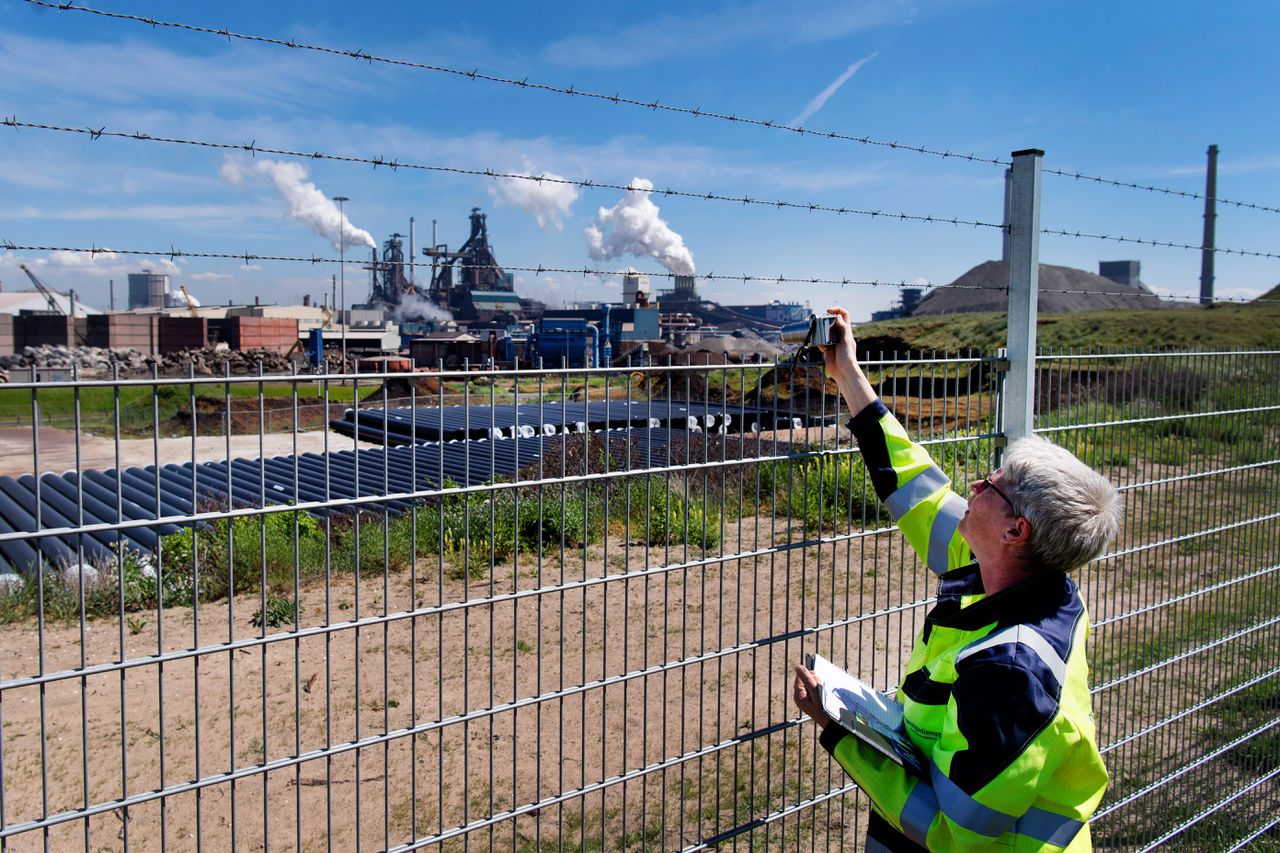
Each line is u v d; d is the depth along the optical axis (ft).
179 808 14.58
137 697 18.89
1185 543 14.78
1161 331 81.15
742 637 20.66
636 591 24.03
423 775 15.30
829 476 12.09
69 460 62.59
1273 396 14.85
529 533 28.35
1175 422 13.38
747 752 15.85
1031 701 5.95
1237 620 15.51
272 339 214.90
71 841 13.73
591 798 14.32
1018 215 11.30
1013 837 6.27
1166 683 15.60
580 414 35.09
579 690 8.32
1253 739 15.75
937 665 6.87
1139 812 13.52
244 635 22.48
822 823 13.58
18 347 211.82
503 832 13.35
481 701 18.13
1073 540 6.37
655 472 8.68
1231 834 13.41
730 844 12.84
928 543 8.46
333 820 13.99
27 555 28.94
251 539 27.09
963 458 11.42
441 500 7.58
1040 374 11.99
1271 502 15.14
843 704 6.79
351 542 28.50
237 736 17.04
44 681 6.05
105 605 24.64
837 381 9.41
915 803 6.40
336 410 63.41
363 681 19.29
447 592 24.97
